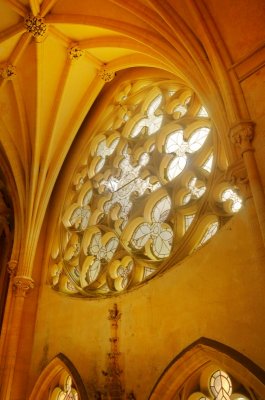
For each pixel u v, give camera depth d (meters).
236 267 10.88
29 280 17.47
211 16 11.82
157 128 16.53
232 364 9.85
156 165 15.49
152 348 11.98
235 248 11.12
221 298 10.88
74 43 17.00
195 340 10.98
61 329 15.38
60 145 18.94
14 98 18.17
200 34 11.90
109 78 18.22
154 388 11.24
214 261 11.49
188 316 11.47
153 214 14.70
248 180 9.84
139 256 13.98
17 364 15.76
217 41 11.48
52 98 18.25
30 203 18.58
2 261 20.92
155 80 17.45
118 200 16.30
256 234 9.31
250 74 10.59
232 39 11.27
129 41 15.74
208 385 11.05
